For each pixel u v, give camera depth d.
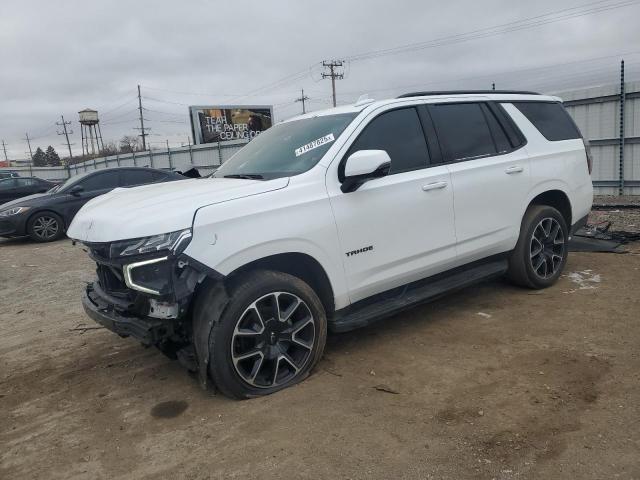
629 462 2.58
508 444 2.80
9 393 3.92
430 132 4.42
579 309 4.70
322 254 3.64
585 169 5.69
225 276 3.24
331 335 4.49
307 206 3.58
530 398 3.24
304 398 3.43
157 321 3.29
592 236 7.33
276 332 3.50
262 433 3.06
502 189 4.77
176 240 3.11
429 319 4.73
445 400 3.29
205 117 40.50
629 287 5.22
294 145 4.20
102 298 3.72
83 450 3.07
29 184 17.95
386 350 4.12
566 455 2.67
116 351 4.61
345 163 3.83
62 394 3.83
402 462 2.71
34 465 2.95
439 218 4.29
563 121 5.66
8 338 5.21
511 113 5.12
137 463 2.89
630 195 12.27
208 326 3.28
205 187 3.73
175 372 4.05
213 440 3.04
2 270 8.90
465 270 4.73
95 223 3.49
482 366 3.73
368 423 3.09
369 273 3.92
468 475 2.58
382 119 4.18
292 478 2.65
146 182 12.71
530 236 5.08
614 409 3.05
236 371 3.36
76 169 44.47
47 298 6.72
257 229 3.36
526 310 4.78
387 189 3.98
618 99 12.16
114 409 3.53
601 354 3.77
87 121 71.56
